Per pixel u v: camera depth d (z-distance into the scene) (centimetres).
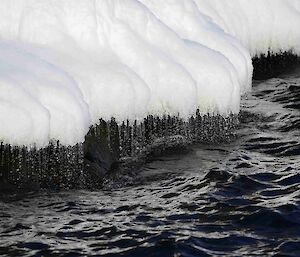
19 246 1947
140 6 2514
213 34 2611
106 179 2262
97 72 2319
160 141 2422
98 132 2300
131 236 2002
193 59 2483
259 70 2942
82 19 2412
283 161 2394
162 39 2492
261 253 1955
